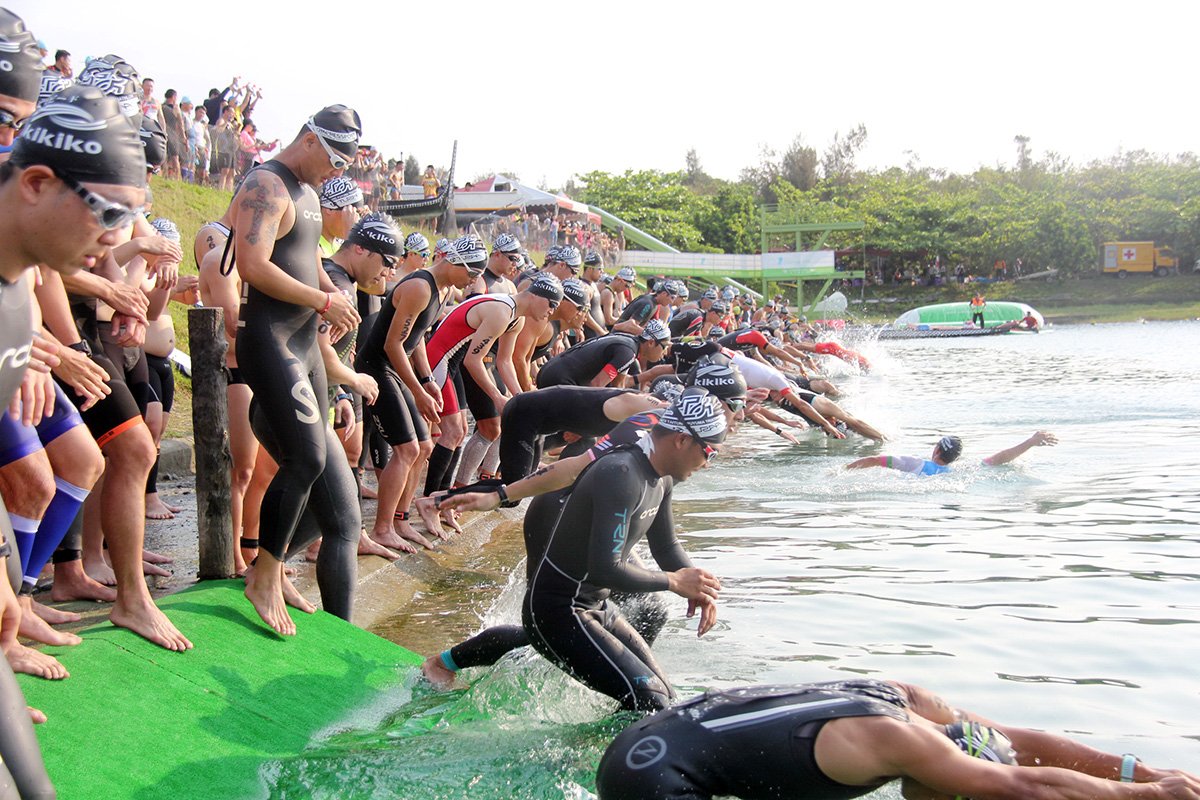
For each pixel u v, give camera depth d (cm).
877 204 7925
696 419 418
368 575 627
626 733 334
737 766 317
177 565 556
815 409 1295
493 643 475
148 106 955
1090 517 836
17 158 233
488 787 370
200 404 498
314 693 434
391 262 595
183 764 349
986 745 328
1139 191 7675
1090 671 482
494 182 4291
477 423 799
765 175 10906
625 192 7038
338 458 503
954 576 659
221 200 1753
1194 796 309
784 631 548
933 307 5325
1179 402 1698
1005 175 9050
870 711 312
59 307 389
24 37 314
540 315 787
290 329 449
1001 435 1356
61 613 439
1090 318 6325
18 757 233
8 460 335
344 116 456
